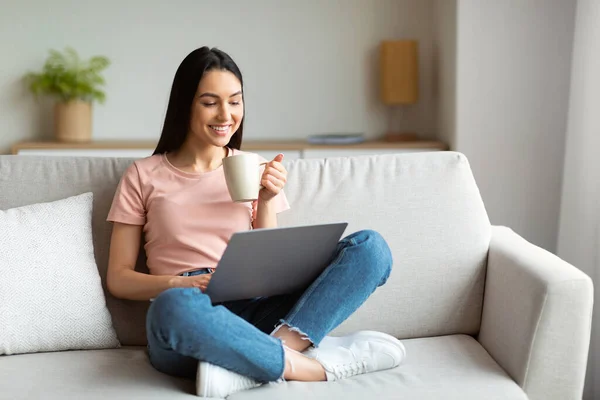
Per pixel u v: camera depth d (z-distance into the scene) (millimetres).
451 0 3824
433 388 1737
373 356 1828
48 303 1907
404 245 2127
